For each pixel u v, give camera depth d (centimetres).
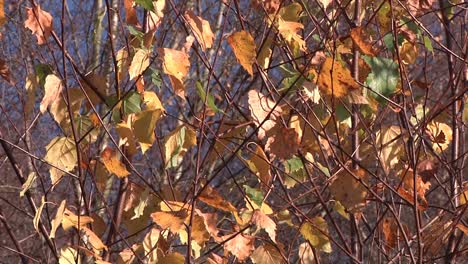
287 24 276
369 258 326
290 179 321
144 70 269
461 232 331
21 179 315
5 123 436
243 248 283
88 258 336
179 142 280
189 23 263
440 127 331
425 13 310
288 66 313
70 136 291
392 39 290
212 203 280
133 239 370
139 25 286
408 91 316
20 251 342
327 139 289
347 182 289
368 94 298
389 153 311
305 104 292
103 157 286
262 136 273
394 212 294
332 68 260
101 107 375
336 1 296
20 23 440
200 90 265
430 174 305
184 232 285
